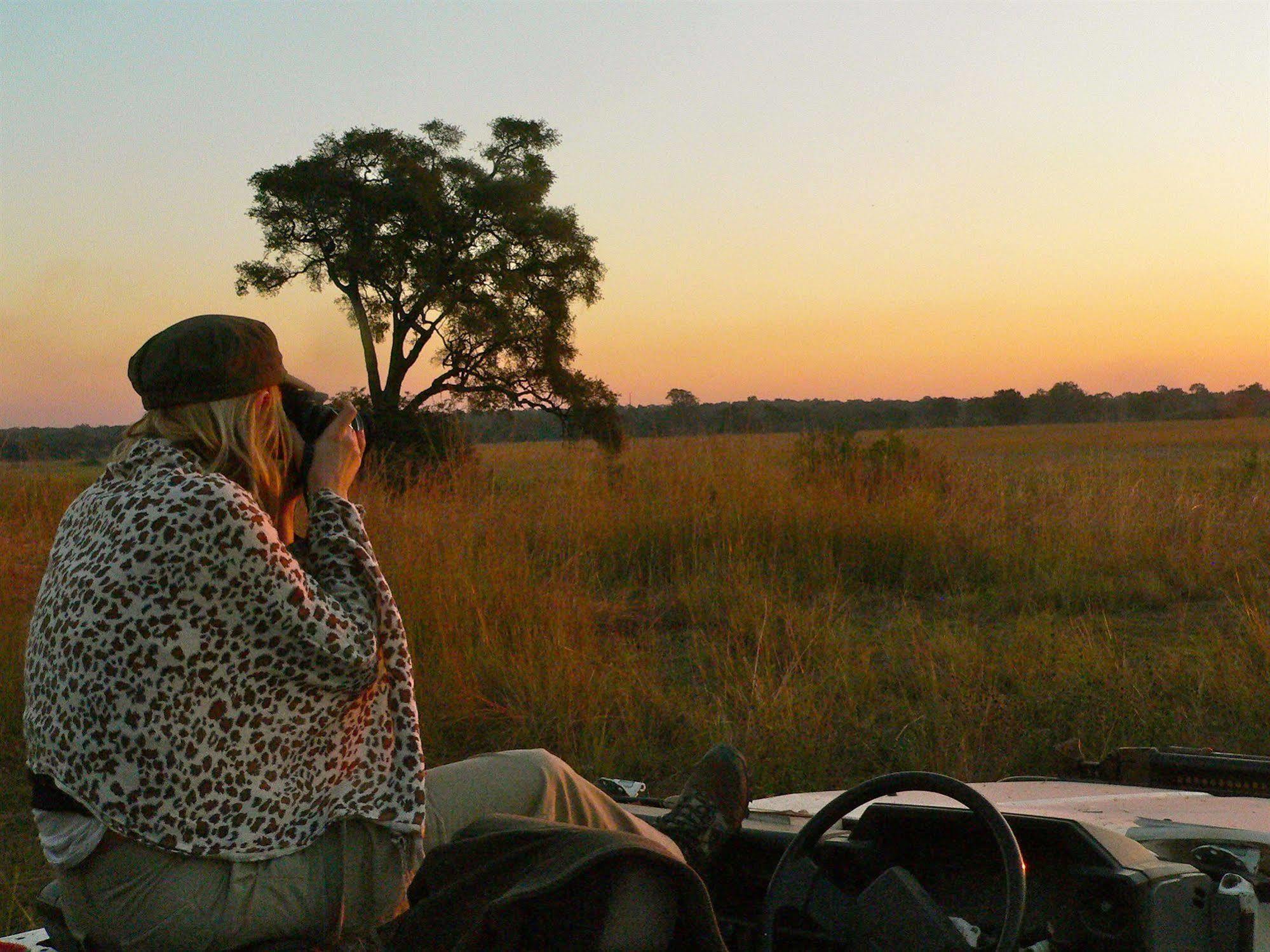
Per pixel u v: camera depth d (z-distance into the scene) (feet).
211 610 5.57
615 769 16.35
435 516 28.86
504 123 119.85
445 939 5.63
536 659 20.26
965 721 16.74
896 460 40.24
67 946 6.37
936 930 5.75
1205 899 5.93
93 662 5.53
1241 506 35.27
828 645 21.68
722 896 7.65
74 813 5.73
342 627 5.88
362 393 109.09
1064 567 29.19
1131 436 203.72
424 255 112.27
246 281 118.83
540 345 116.57
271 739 5.78
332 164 115.65
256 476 6.09
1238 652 19.47
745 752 16.21
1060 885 6.28
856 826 6.91
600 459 36.91
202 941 5.67
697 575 28.43
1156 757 9.77
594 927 5.44
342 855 6.00
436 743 18.03
